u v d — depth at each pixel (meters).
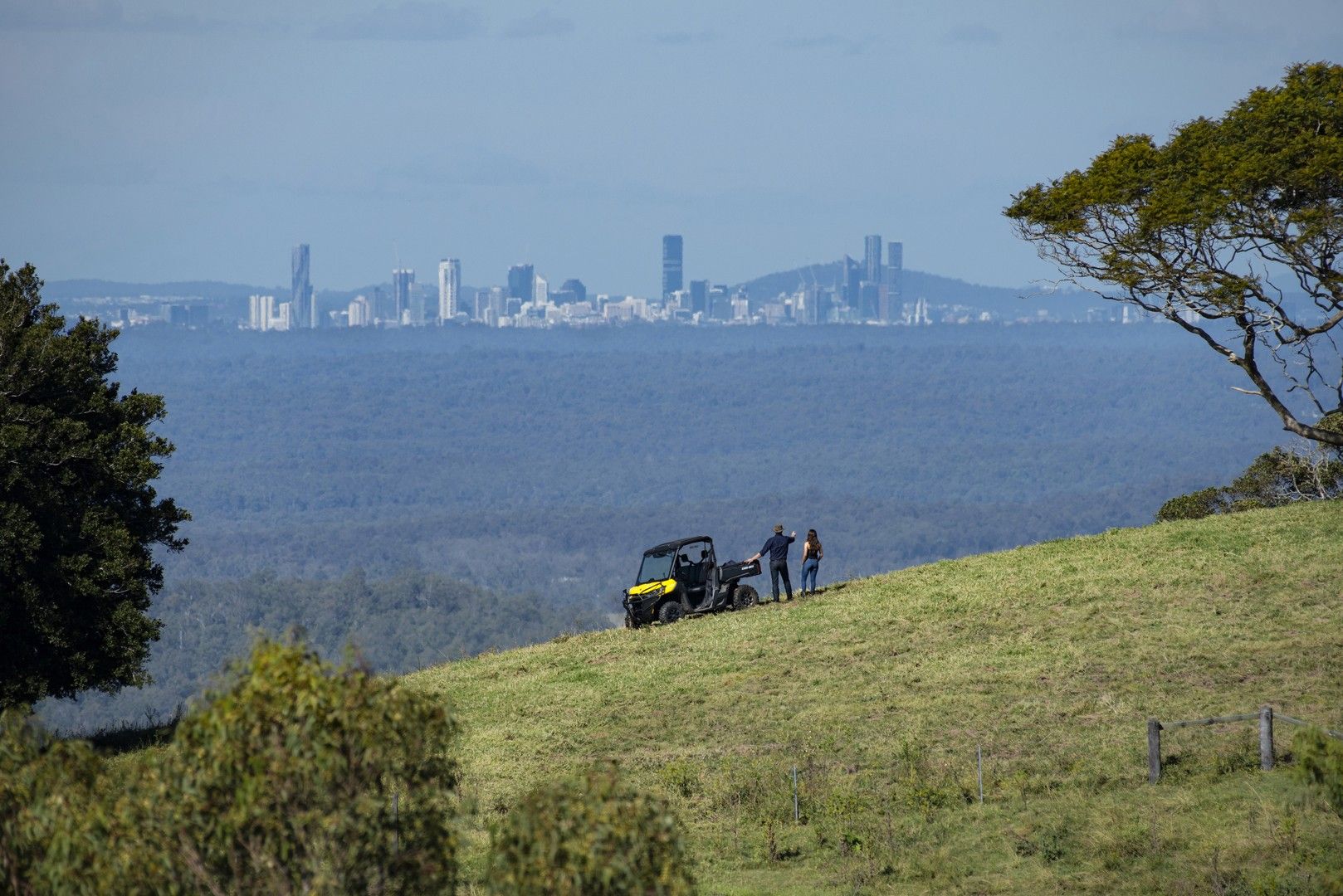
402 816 42.97
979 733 93.69
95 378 129.12
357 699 40.69
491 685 125.44
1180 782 77.81
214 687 41.59
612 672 124.06
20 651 114.62
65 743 45.56
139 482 123.12
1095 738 88.62
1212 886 62.06
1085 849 69.62
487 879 41.75
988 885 66.81
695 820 81.31
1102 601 125.81
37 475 115.94
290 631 42.72
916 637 122.62
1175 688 98.06
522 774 93.50
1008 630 121.38
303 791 40.31
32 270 129.38
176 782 40.94
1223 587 124.62
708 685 115.12
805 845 76.25
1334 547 131.62
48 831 42.06
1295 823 66.88
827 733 97.62
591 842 40.09
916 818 78.00
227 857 41.03
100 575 116.19
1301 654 102.19
